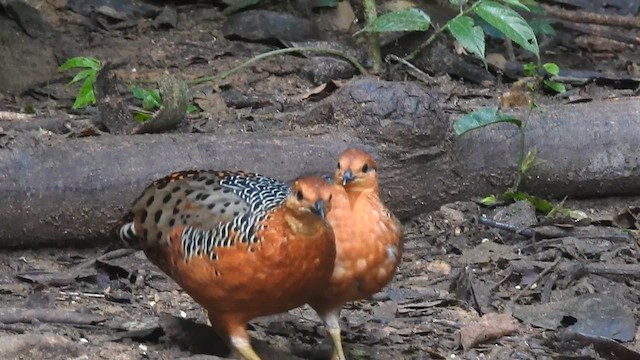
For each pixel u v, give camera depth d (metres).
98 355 8.38
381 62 14.71
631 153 11.98
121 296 9.88
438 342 9.27
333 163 11.16
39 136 10.95
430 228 11.51
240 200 7.87
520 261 10.73
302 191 7.39
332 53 14.45
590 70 15.48
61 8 15.66
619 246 11.22
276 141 11.17
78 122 12.02
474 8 12.02
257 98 13.48
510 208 11.58
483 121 11.38
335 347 8.48
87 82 12.30
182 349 8.70
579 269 10.60
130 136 11.03
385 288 10.25
